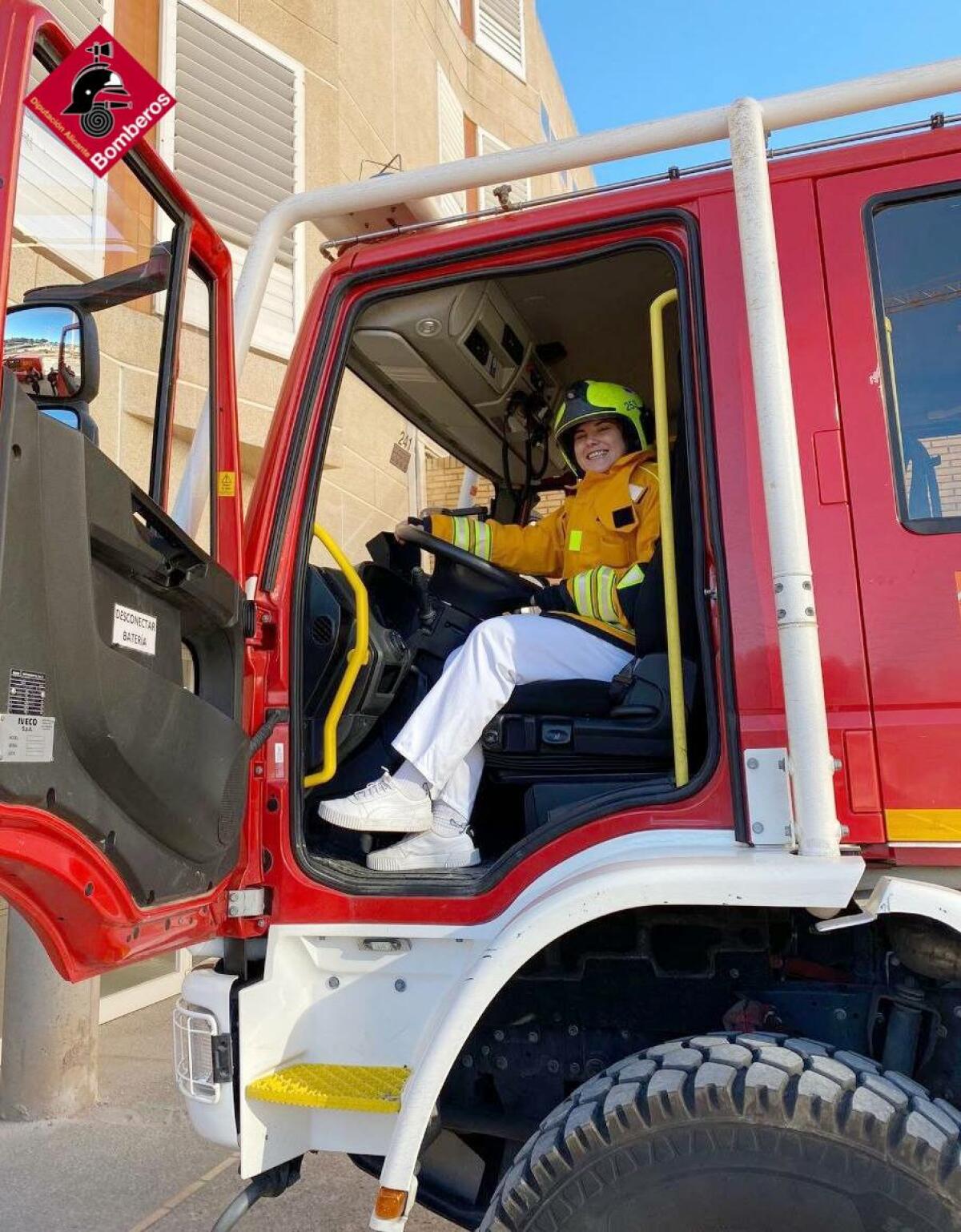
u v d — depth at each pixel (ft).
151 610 5.41
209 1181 9.89
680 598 6.79
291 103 20.66
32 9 4.58
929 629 5.19
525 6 38.52
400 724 8.04
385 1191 4.76
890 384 5.55
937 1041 5.41
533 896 5.49
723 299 5.86
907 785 5.06
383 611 8.55
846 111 5.93
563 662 6.89
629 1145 4.59
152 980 16.10
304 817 6.51
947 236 5.64
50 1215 9.21
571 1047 6.19
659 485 6.68
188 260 6.40
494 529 8.56
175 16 18.13
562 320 8.71
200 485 6.83
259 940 6.25
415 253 6.72
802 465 5.49
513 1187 4.78
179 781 5.38
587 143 6.43
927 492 5.39
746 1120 4.48
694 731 6.54
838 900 4.60
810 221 5.76
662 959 6.00
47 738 4.30
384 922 5.93
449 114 30.94
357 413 11.43
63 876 4.46
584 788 6.66
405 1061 5.91
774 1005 5.81
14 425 4.16
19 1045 11.46
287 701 6.48
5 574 4.05
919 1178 4.27
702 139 6.21
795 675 4.89
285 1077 5.84
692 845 5.29
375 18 24.97
